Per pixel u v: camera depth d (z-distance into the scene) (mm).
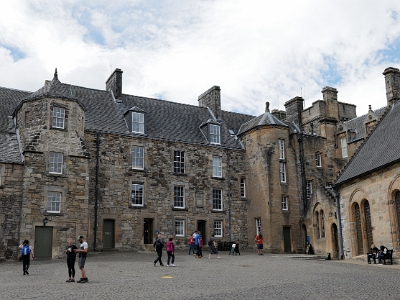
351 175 26688
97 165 30391
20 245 24625
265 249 33812
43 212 25594
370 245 25312
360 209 26062
